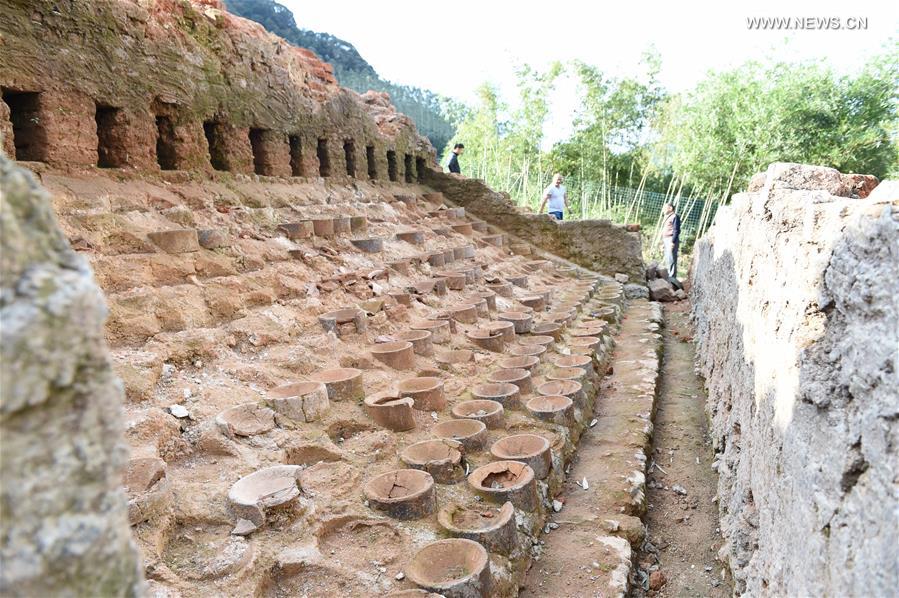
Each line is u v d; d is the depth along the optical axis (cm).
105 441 103
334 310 550
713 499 433
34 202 101
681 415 598
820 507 191
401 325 607
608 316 887
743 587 302
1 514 85
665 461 502
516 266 1107
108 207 463
